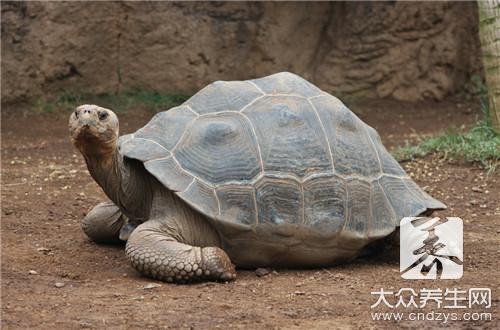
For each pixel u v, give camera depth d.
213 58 29.19
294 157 11.58
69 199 16.62
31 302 9.98
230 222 11.04
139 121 26.53
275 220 11.23
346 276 11.55
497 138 19.05
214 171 11.30
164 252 10.92
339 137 12.11
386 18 29.55
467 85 30.31
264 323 9.26
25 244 13.26
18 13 26.86
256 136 11.63
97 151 11.40
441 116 27.80
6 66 26.86
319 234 11.46
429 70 29.97
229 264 11.06
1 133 24.41
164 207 11.48
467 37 30.22
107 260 12.49
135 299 10.18
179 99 28.64
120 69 28.42
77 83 27.97
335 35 30.31
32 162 20.58
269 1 29.64
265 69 29.97
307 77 30.34
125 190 11.89
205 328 9.04
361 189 11.93
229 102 12.09
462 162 18.69
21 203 16.11
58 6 27.17
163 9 28.39
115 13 27.89
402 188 12.52
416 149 19.58
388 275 11.69
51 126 25.59
